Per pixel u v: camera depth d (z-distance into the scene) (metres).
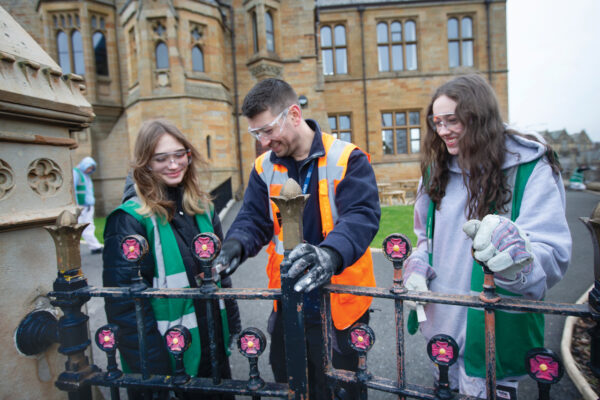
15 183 1.32
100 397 1.68
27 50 1.40
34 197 1.39
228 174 12.21
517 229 0.91
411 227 6.74
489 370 0.97
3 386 1.29
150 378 1.25
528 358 0.90
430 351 1.02
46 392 1.44
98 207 13.89
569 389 2.05
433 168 1.52
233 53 13.38
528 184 1.25
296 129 1.43
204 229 1.68
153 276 1.53
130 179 1.67
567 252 1.14
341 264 1.08
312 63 13.40
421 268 1.47
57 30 13.51
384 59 16.72
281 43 13.35
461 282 1.38
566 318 3.02
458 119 1.31
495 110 1.30
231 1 13.43
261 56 12.72
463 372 1.37
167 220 1.55
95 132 13.77
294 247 0.99
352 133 16.64
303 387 1.03
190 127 11.30
